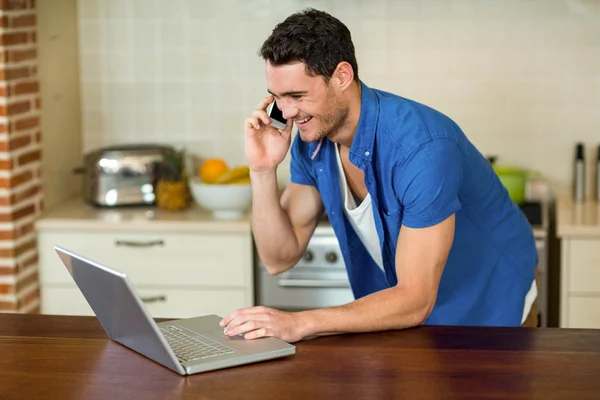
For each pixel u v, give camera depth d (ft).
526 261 9.68
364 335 7.84
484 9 15.19
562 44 15.16
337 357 7.32
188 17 15.74
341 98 8.02
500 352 7.39
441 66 15.39
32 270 14.17
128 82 15.99
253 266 14.24
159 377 6.95
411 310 7.92
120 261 14.21
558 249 15.38
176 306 14.25
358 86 8.25
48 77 14.76
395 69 15.47
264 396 6.57
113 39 15.92
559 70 15.24
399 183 8.11
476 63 15.33
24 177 13.89
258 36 15.70
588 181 15.46
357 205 9.45
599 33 15.07
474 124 15.51
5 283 13.58
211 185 13.98
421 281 8.00
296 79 7.71
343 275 13.99
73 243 14.23
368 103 8.23
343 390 6.66
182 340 7.61
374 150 8.30
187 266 14.14
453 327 8.02
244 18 15.65
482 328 7.98
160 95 15.99
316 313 7.75
